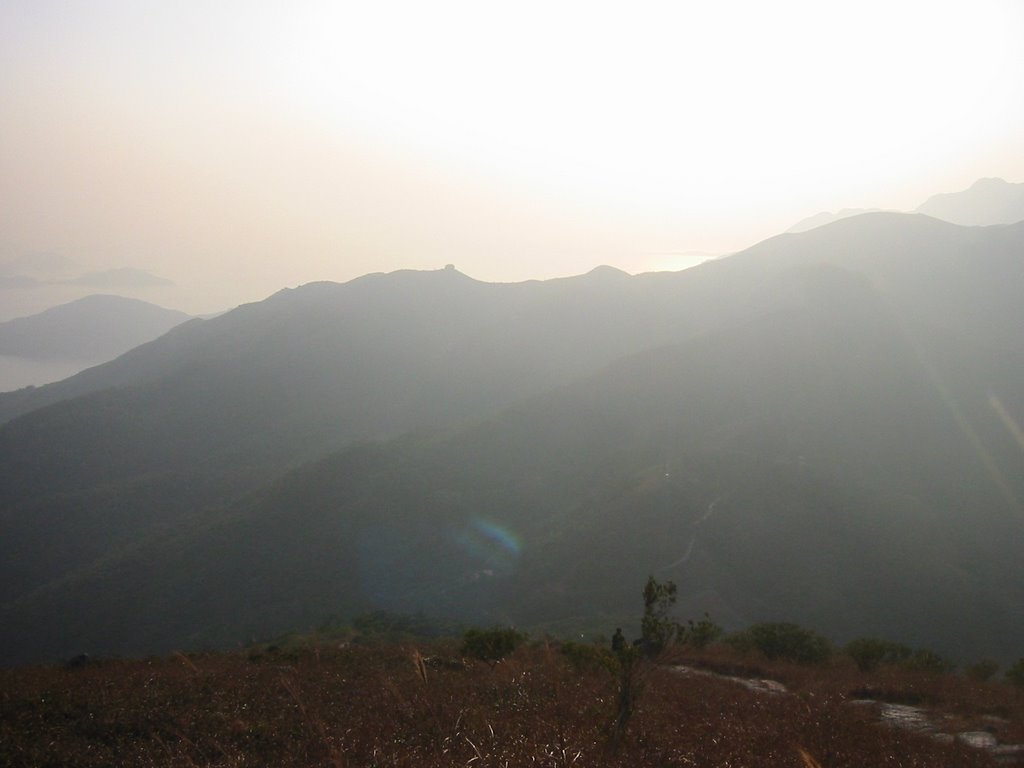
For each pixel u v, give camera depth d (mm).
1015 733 9375
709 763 6676
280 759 6520
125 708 8336
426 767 6145
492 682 10367
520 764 6195
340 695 9188
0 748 6844
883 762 7137
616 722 7129
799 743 7422
